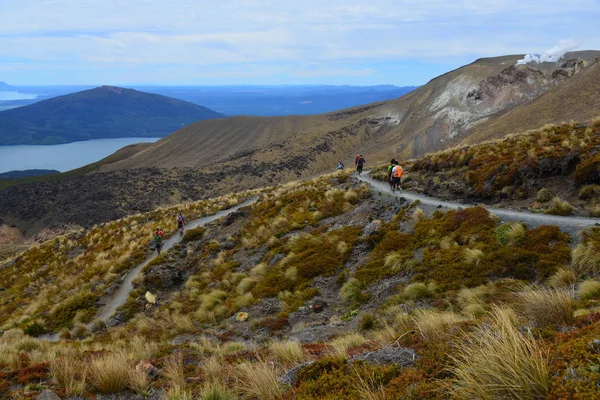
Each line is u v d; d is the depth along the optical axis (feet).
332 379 15.89
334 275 52.95
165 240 102.22
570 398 9.00
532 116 581.94
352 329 35.94
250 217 96.58
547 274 33.68
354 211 72.69
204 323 50.70
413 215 57.67
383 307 39.32
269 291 53.78
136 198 456.45
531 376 10.21
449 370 13.15
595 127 61.77
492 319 17.19
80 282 85.30
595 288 25.52
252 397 18.07
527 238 39.29
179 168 635.66
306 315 44.52
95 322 62.28
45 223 417.69
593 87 556.92
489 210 52.24
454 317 25.20
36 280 102.17
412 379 13.94
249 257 71.97
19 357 29.43
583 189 47.03
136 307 66.44
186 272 79.46
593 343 11.04
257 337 41.37
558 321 16.55
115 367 22.89
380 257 50.90
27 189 521.24
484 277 37.04
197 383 22.09
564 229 38.78
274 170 623.77
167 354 30.40
